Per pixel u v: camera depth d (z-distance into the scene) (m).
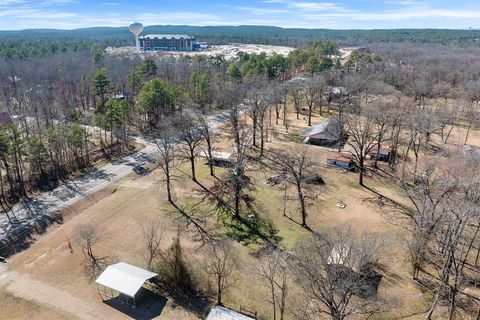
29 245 45.38
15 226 48.97
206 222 49.91
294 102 106.88
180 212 52.34
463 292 34.94
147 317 34.22
